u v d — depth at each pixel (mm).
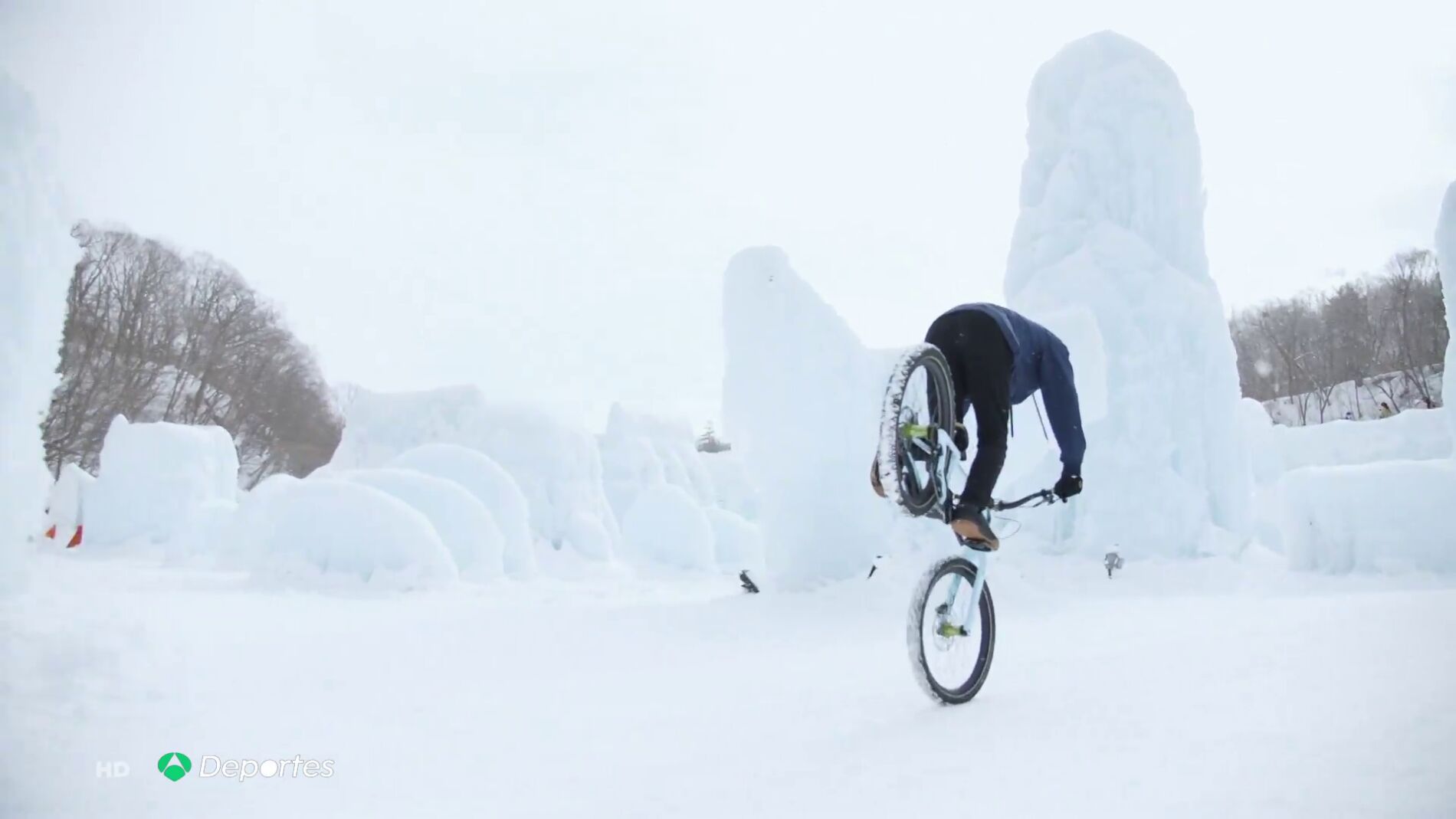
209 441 21516
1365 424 30016
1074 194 15578
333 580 12141
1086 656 4465
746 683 4730
